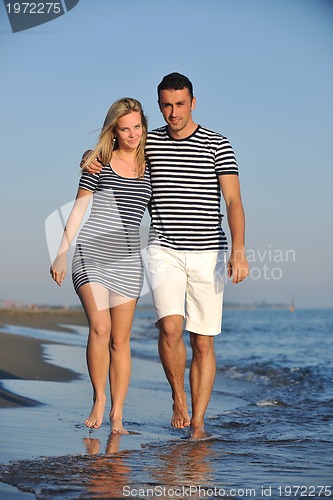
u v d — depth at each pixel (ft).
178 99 31.81
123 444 30.09
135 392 47.52
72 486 22.98
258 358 81.71
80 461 26.43
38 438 30.25
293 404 45.62
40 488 22.50
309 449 30.37
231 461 27.71
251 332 144.97
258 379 60.95
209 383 33.73
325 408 43.60
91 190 32.78
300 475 25.58
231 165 32.71
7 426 32.40
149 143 32.99
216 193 33.06
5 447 28.14
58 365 58.18
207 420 38.45
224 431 35.06
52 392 43.83
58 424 33.63
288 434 34.35
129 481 23.99
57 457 26.86
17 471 24.54
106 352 32.91
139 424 35.65
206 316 33.50
